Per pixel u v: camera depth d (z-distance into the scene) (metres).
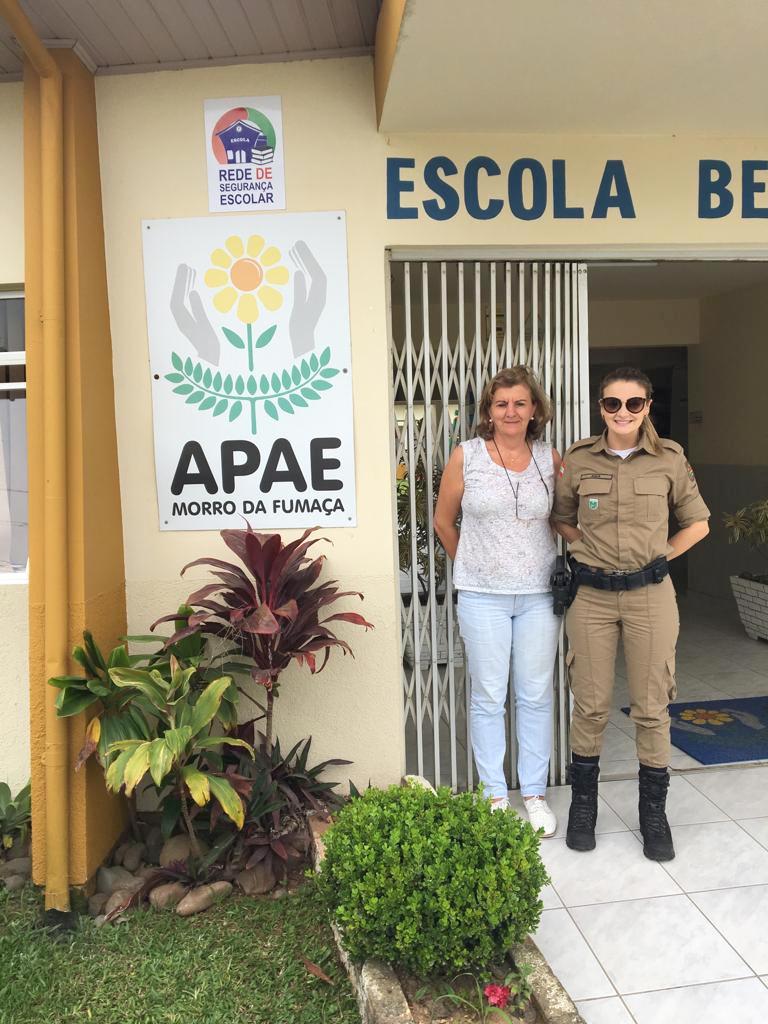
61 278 2.82
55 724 2.77
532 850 2.25
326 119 3.14
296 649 3.03
